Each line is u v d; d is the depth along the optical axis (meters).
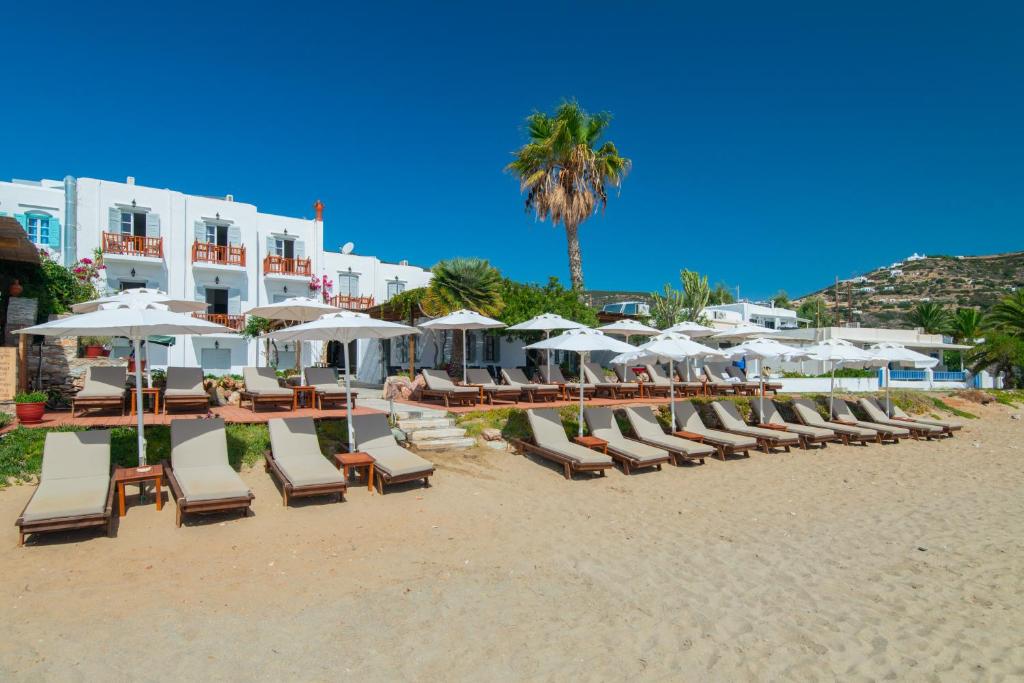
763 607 5.28
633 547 6.75
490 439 11.42
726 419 14.01
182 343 24.78
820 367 31.28
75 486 6.53
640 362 18.88
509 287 18.20
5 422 8.95
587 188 22.88
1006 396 25.91
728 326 30.05
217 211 26.23
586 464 9.43
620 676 4.09
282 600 5.09
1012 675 4.22
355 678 3.97
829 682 4.09
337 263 30.38
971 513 8.60
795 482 10.25
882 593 5.67
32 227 22.20
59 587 5.09
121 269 23.81
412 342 18.05
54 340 11.74
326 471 7.75
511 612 5.04
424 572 5.83
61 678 3.82
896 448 14.15
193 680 3.87
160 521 6.66
